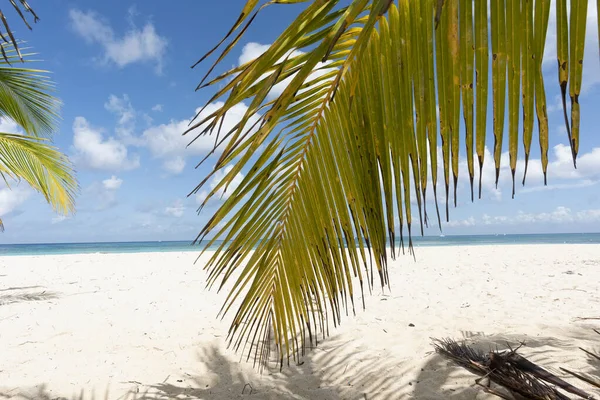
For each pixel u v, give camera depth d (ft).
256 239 4.99
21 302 18.34
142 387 8.91
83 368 9.98
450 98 2.61
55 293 20.89
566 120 2.20
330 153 4.19
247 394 8.50
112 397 8.46
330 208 4.38
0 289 22.54
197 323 13.98
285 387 8.74
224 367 9.95
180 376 9.48
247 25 2.81
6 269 34.47
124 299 18.80
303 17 2.61
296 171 4.53
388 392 8.11
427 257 37.88
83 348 11.47
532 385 6.14
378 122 3.39
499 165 2.49
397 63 3.04
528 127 2.39
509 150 2.47
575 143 2.19
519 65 2.39
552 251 44.93
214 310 16.17
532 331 11.40
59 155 18.25
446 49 2.61
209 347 11.39
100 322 14.26
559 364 8.69
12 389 8.77
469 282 21.26
